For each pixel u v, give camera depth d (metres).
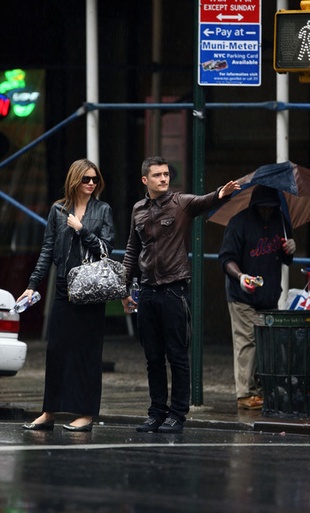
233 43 27.25
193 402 27.66
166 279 24.22
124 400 29.38
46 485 17.61
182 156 41.97
